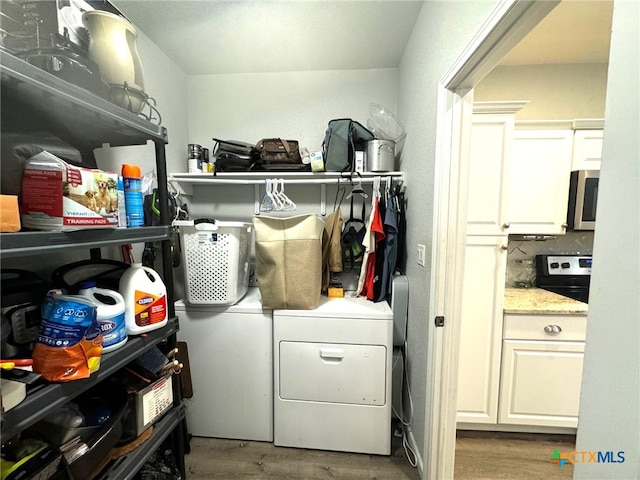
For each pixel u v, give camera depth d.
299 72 2.10
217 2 1.45
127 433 1.01
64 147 1.07
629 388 0.44
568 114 2.03
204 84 2.15
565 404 1.69
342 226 1.96
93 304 0.81
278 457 1.57
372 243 1.71
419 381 1.49
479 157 1.65
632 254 0.44
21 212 0.73
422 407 1.44
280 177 1.87
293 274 1.54
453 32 1.10
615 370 0.46
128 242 0.94
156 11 1.51
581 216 1.79
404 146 1.85
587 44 1.79
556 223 1.85
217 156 1.85
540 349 1.69
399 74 2.00
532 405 1.72
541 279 2.09
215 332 1.65
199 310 1.64
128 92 0.99
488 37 0.84
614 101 0.46
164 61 1.88
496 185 1.65
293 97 2.11
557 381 1.69
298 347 1.57
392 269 1.73
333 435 1.59
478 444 1.69
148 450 1.04
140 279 1.01
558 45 1.81
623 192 0.45
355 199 2.07
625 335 0.45
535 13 0.73
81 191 0.75
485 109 1.61
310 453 1.59
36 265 1.09
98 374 0.81
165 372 1.15
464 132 1.19
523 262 2.15
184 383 1.62
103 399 0.99
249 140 2.15
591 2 1.45
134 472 0.97
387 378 1.54
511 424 1.77
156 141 1.14
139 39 1.66
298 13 1.53
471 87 1.17
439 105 1.21
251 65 2.03
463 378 1.75
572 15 1.53
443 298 1.26
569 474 1.49
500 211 1.66
